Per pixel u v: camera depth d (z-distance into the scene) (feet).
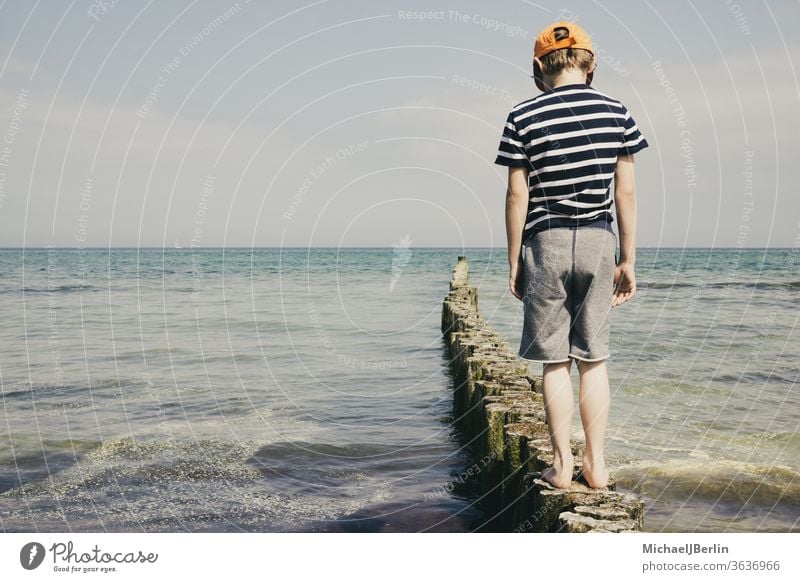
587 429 9.15
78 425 19.90
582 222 8.50
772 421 20.26
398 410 22.22
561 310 8.75
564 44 8.89
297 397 23.80
